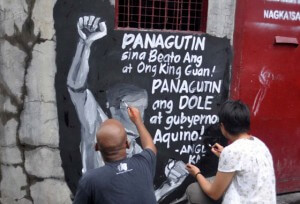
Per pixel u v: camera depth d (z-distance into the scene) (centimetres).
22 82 363
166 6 399
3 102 366
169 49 397
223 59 418
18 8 353
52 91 367
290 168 476
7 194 380
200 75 412
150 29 392
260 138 450
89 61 373
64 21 361
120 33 378
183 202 424
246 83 429
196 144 421
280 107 453
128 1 387
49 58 362
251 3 418
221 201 288
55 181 380
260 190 260
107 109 384
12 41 357
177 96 407
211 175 431
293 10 441
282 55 443
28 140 371
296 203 461
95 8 368
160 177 412
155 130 404
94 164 387
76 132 378
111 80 382
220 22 411
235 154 263
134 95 391
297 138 472
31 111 367
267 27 429
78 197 215
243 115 270
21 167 376
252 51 426
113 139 220
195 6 410
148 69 393
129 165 223
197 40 405
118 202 213
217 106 423
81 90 374
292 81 455
